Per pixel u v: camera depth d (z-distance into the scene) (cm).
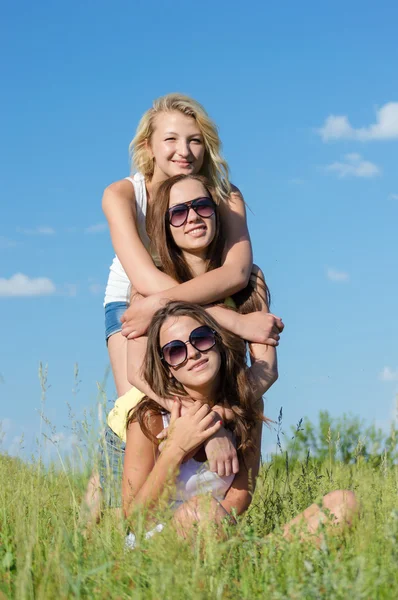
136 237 507
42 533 400
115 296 545
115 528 377
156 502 391
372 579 273
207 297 465
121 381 525
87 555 354
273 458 509
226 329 461
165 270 483
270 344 467
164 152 530
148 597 296
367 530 326
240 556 333
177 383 427
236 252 494
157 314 425
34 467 472
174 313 421
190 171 531
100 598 300
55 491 455
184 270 480
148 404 427
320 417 711
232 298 499
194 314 423
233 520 373
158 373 422
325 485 490
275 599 273
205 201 471
